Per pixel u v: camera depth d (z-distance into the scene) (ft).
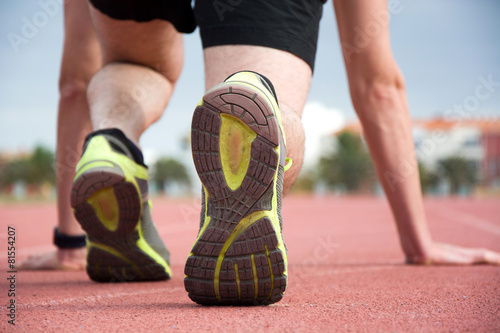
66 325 3.01
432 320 3.10
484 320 3.10
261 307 3.58
